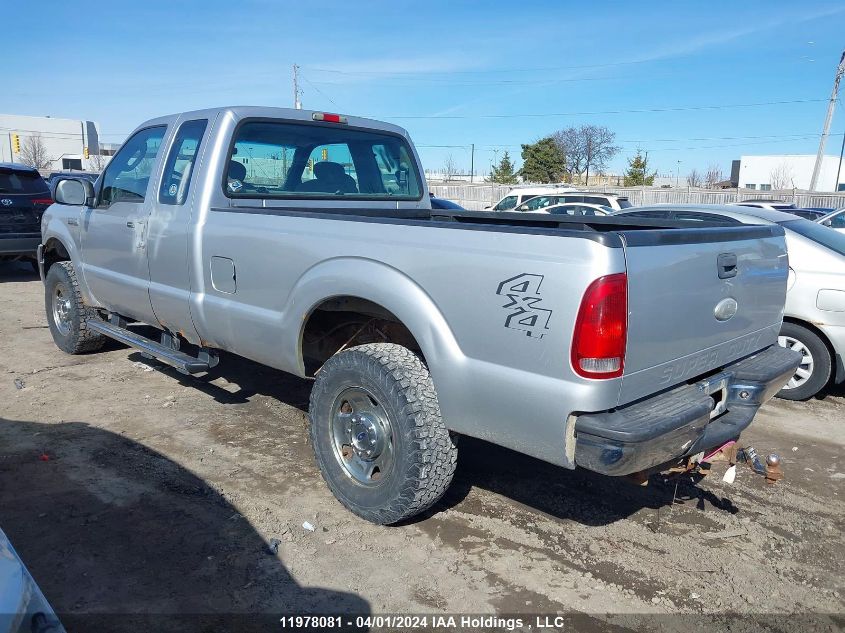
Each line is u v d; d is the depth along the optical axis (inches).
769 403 235.1
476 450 185.8
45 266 268.4
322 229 145.4
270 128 188.1
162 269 190.2
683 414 116.6
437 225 126.3
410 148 226.5
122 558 130.0
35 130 2970.0
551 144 2231.8
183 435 189.3
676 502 160.6
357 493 143.7
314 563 130.8
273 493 157.5
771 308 152.6
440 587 125.1
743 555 139.6
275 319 156.2
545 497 160.4
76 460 171.6
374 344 141.6
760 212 258.8
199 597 119.5
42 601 74.2
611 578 129.8
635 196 1338.6
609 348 108.3
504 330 116.3
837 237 241.3
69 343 256.2
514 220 195.2
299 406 213.8
